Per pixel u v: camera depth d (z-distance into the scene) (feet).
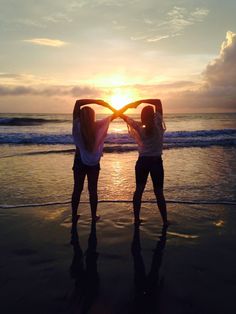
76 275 11.75
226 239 15.05
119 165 34.83
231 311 9.55
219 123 143.23
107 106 16.98
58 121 142.10
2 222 17.20
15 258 13.09
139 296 10.40
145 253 13.66
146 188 24.22
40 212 18.89
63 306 9.83
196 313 9.46
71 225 16.89
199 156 41.45
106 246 14.37
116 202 20.93
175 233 15.81
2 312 9.48
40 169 32.48
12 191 23.62
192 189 24.08
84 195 22.63
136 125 16.48
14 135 70.74
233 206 19.98
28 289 10.78
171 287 10.97
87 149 16.62
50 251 13.80
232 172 30.63
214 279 11.49
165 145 54.24
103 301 10.12
